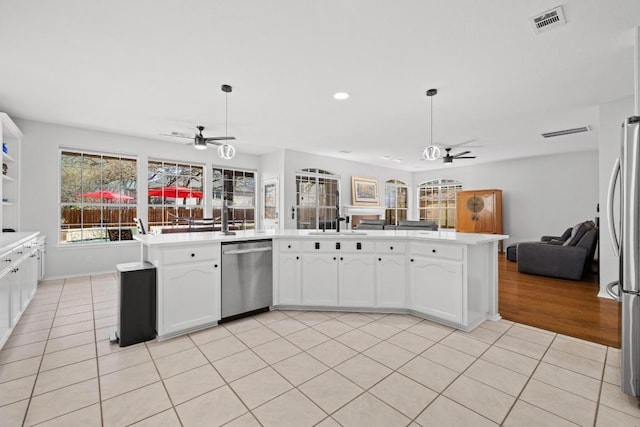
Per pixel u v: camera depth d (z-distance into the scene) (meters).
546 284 4.52
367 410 1.68
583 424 1.57
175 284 2.62
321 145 6.21
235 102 3.70
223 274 2.91
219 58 2.63
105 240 5.20
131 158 5.45
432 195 9.59
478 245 2.94
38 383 1.93
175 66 2.78
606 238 3.74
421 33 2.27
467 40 2.35
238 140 5.76
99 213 5.14
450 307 2.81
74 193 4.93
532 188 7.53
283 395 1.81
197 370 2.09
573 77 3.00
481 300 2.98
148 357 2.27
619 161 1.87
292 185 6.72
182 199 6.11
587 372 2.06
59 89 3.29
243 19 2.09
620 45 2.41
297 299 3.27
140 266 2.61
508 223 7.92
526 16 2.05
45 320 3.01
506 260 6.59
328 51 2.53
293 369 2.10
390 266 3.16
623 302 1.79
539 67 2.79
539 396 1.80
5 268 2.45
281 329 2.79
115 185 5.31
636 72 2.20
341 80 3.08
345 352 2.35
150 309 2.56
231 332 2.73
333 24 2.16
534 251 5.13
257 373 2.05
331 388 1.88
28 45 2.41
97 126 4.75
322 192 7.35
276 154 6.79
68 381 1.95
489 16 2.06
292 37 2.32
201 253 2.76
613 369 2.10
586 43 2.38
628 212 1.77
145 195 5.55
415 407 1.70
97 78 3.02
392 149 6.57
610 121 3.63
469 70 2.85
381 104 3.76
